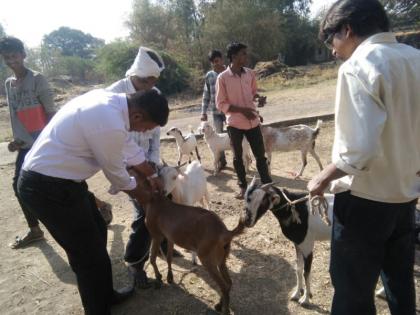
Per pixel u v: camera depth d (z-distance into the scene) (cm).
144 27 3453
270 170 703
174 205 367
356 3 204
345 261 226
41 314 370
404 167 207
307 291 344
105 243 346
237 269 406
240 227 328
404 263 239
